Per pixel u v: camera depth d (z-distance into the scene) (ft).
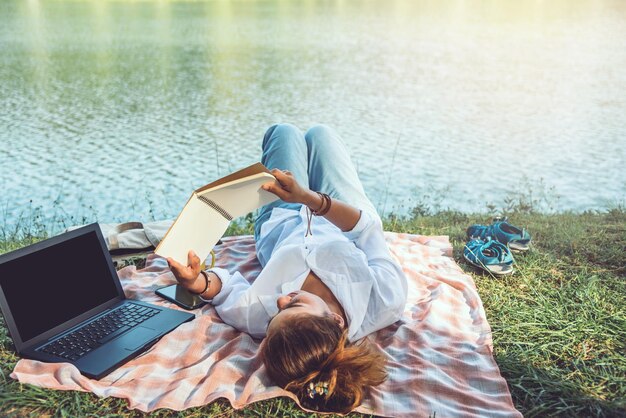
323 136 11.79
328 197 9.15
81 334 8.77
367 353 7.36
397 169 40.04
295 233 9.92
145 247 12.41
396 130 56.13
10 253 8.45
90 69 92.73
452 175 38.09
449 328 9.53
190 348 8.68
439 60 106.83
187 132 55.67
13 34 128.26
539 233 14.49
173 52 112.06
